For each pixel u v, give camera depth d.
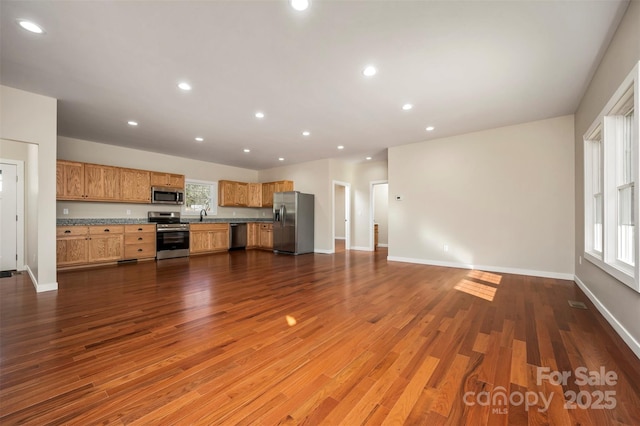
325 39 2.30
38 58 2.56
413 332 2.30
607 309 2.57
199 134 4.96
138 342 2.12
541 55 2.53
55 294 3.37
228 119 4.17
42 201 3.43
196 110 3.82
